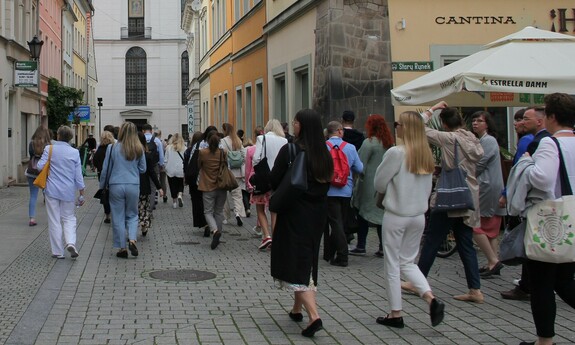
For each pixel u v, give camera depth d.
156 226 14.69
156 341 6.16
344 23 15.09
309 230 6.34
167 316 7.07
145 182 12.68
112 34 75.56
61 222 10.48
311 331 6.29
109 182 10.46
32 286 8.36
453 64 11.09
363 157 10.39
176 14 75.94
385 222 6.66
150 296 7.97
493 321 6.87
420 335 6.39
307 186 6.29
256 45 24.28
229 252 11.27
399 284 6.65
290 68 19.56
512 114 15.23
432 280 8.87
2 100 25.05
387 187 6.63
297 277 6.30
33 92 30.78
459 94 12.47
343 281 8.91
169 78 76.06
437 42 15.19
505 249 5.81
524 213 5.66
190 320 6.91
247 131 27.17
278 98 21.86
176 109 76.38
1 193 22.53
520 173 5.67
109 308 7.37
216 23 36.41
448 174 7.46
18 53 27.66
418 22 15.16
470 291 7.66
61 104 36.25
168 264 10.08
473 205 7.40
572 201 5.40
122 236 10.52
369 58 15.10
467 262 7.65
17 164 27.64
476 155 7.64
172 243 12.23
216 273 9.42
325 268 9.83
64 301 7.64
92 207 18.45
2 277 8.89
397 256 6.66
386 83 15.12
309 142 6.37
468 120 14.31
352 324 6.79
